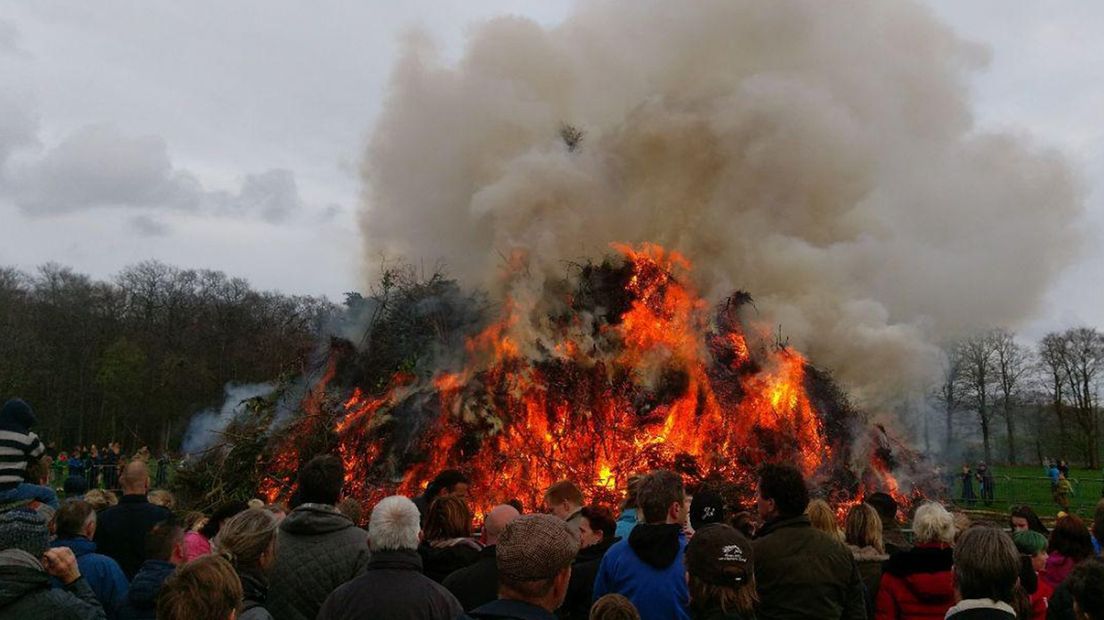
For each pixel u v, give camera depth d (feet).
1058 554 19.44
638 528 14.56
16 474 21.98
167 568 14.57
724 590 11.85
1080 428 184.85
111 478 83.76
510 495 44.88
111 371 145.59
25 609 12.09
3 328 160.86
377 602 11.87
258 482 42.06
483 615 10.17
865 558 18.34
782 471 15.89
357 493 43.24
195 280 212.02
